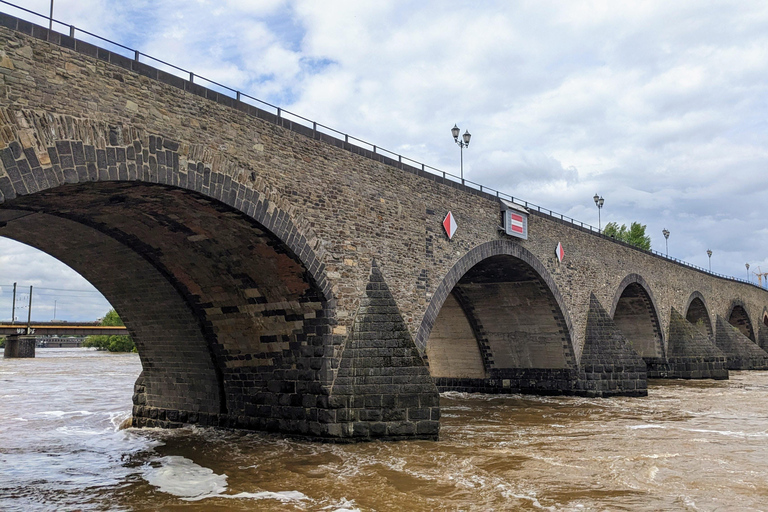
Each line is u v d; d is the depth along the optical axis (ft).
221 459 64.49
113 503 50.44
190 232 68.74
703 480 56.18
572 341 125.49
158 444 73.36
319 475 57.72
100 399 121.90
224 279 75.46
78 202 59.67
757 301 272.51
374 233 78.38
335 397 69.92
